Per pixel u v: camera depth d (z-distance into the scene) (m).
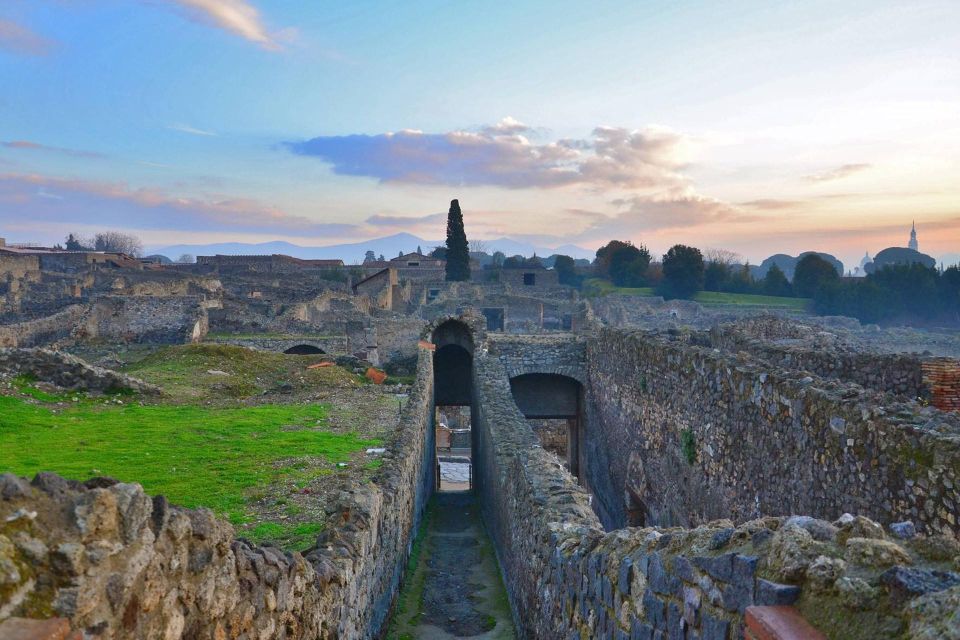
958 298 80.75
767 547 4.20
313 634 7.01
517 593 12.39
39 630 3.11
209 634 4.81
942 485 7.16
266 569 5.91
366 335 53.66
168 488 14.23
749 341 18.75
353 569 8.70
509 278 120.94
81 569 3.46
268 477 15.26
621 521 22.52
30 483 3.67
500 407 21.27
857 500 8.70
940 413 8.25
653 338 19.77
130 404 23.69
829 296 84.25
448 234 109.12
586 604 7.37
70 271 84.06
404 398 27.59
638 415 20.25
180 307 49.47
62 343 45.47
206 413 22.78
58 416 20.78
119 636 3.74
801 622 3.57
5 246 102.88
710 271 108.31
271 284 80.62
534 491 11.16
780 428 10.85
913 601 3.12
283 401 26.42
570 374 29.73
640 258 119.69
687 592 4.94
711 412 13.96
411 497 16.89
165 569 4.27
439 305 80.19
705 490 14.27
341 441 19.34
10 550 3.25
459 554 17.69
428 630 12.27
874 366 13.24
